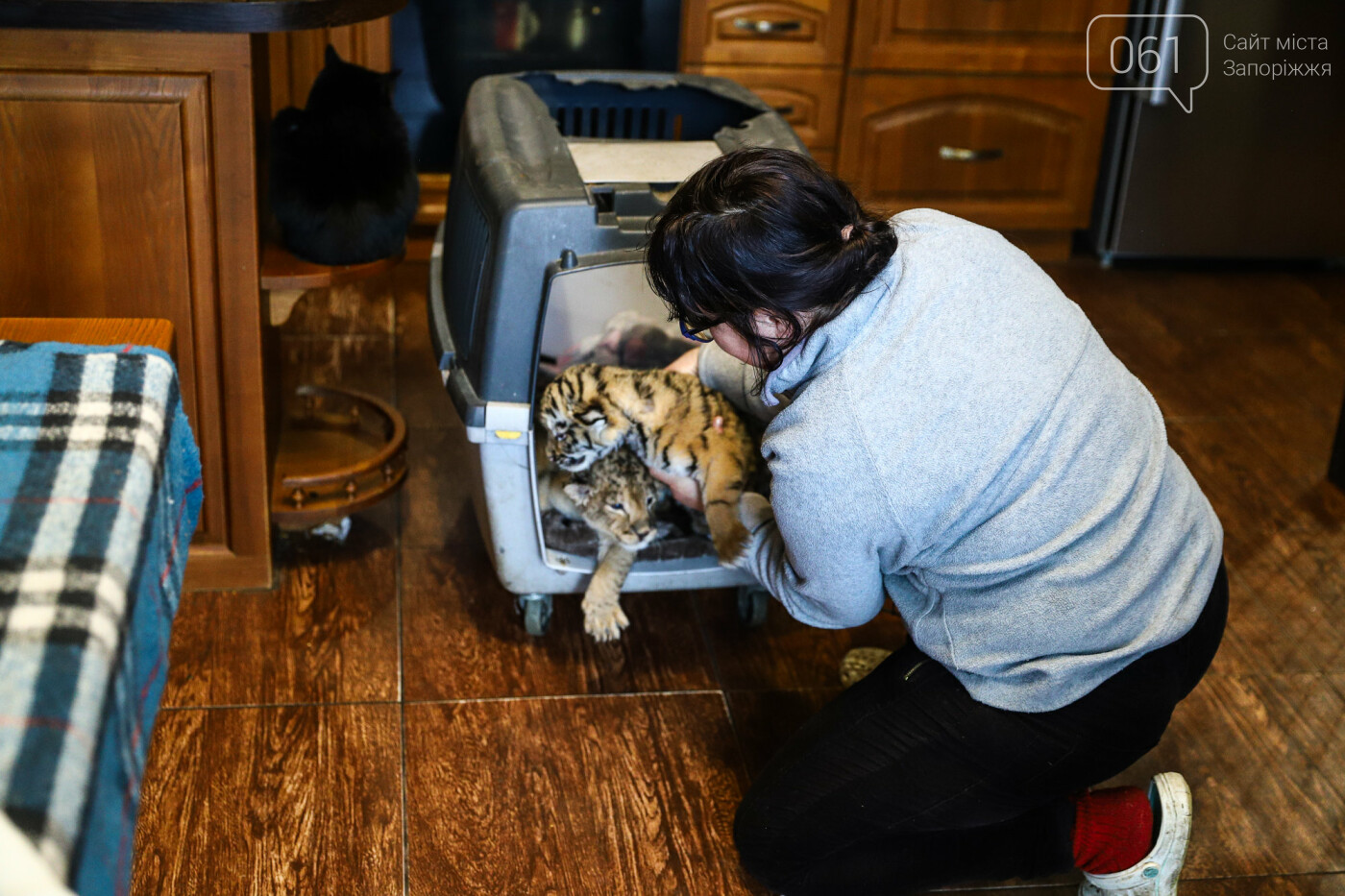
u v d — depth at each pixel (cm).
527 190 154
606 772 164
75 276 163
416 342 277
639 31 298
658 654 188
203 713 168
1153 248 331
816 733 133
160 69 154
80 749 62
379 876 146
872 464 109
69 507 75
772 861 136
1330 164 321
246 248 166
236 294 169
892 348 108
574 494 164
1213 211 326
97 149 156
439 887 145
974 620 119
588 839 154
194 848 147
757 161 100
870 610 127
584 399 157
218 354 172
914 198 327
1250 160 320
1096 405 114
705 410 160
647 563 177
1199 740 175
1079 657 116
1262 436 253
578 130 209
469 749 166
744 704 179
